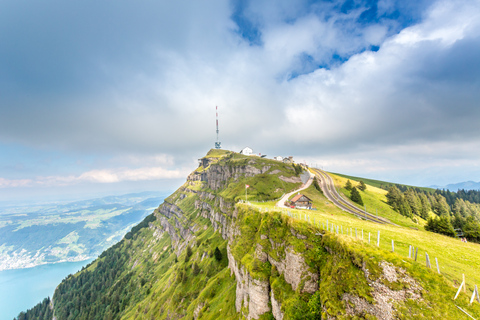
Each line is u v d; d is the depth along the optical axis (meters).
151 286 170.38
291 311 36.97
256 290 50.19
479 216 138.50
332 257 36.69
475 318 20.52
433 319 22.30
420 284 24.88
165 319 102.06
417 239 41.19
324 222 52.12
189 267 127.44
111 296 190.75
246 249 65.12
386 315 25.17
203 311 75.12
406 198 146.25
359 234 43.25
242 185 154.12
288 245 45.72
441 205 150.00
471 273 28.81
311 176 180.75
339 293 30.72
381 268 27.80
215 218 158.88
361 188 157.38
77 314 193.12
